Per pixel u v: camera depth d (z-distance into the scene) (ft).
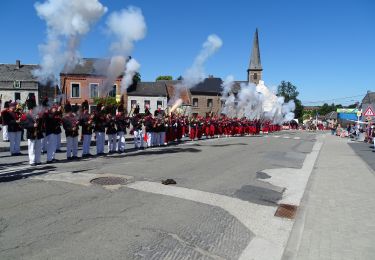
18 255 14.64
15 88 143.23
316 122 246.47
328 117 326.24
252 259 15.97
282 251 16.97
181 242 16.97
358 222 21.01
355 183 31.86
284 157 49.01
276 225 20.56
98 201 22.29
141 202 22.57
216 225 19.65
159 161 39.37
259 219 21.38
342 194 27.68
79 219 18.98
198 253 16.02
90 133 42.80
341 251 16.79
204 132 82.84
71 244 15.90
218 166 38.04
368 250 16.92
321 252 16.67
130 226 18.42
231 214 21.76
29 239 16.22
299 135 120.37
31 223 18.15
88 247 15.70
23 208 20.38
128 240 16.70
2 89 142.82
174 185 27.58
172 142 66.59
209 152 50.57
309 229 19.79
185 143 66.08
